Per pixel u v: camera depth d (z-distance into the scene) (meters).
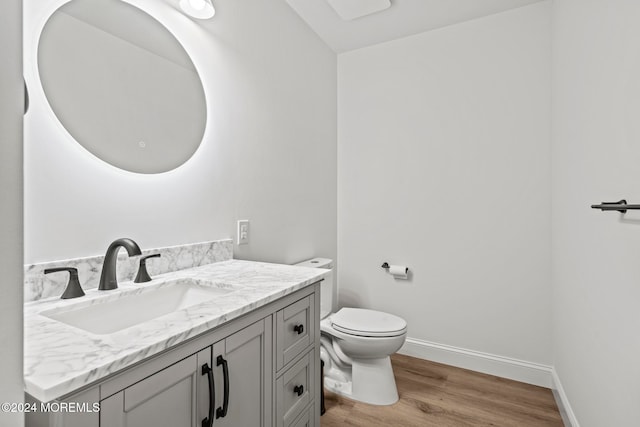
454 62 2.33
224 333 0.84
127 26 1.19
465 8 2.15
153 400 0.67
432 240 2.40
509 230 2.16
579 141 1.41
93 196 1.07
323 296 2.18
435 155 2.39
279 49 2.02
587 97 1.30
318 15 2.23
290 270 1.34
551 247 2.05
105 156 1.11
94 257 1.05
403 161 2.51
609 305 1.08
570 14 1.55
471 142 2.27
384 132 2.58
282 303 1.08
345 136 2.74
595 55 1.21
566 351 1.67
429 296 2.41
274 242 1.97
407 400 1.87
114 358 0.57
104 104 1.11
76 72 1.04
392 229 2.55
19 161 0.32
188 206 1.42
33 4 0.94
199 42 1.48
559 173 1.81
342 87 2.75
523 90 2.12
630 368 0.92
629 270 0.93
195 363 0.76
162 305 1.12
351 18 2.23
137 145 1.21
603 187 1.13
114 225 1.13
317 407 1.31
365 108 2.66
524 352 2.12
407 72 2.49
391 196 2.55
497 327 2.20
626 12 0.96
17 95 0.32
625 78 0.96
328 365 2.06
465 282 2.29
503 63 2.18
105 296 0.95
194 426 0.76
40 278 0.91
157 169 1.29
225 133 1.61
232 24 1.66
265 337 1.00
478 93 2.25
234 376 0.88
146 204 1.24
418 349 2.43
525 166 2.12
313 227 2.41
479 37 2.25
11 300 0.31
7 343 0.31
